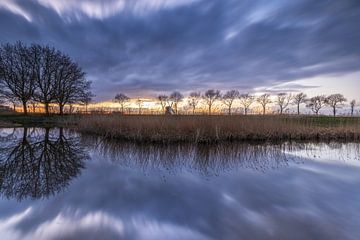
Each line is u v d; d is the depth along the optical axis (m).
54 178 5.45
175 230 3.03
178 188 4.72
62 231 2.95
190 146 9.52
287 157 7.88
